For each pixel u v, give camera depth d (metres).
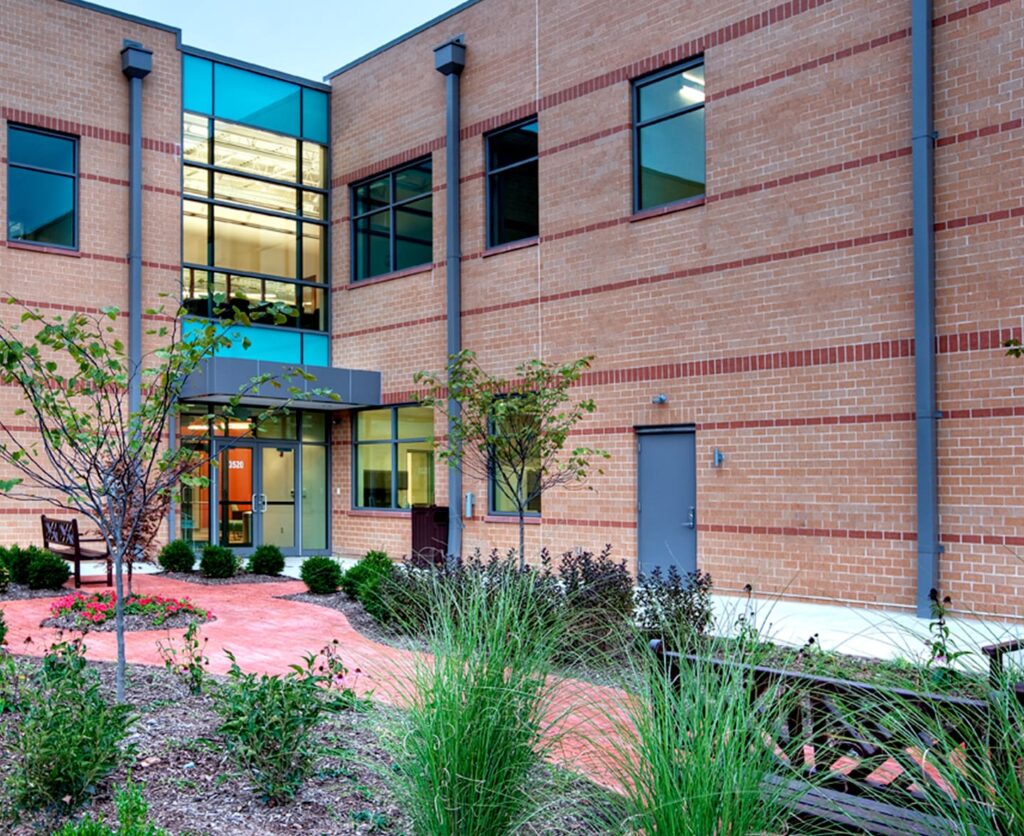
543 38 15.77
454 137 17.05
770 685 3.86
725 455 13.08
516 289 16.03
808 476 12.21
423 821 3.81
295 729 4.65
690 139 13.87
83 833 3.78
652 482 14.03
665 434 13.91
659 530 13.90
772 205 12.74
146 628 9.82
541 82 15.77
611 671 4.37
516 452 11.84
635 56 14.43
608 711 3.86
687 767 3.08
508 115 16.31
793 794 3.39
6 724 5.34
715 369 13.24
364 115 19.25
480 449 12.05
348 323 19.45
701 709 3.25
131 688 6.73
